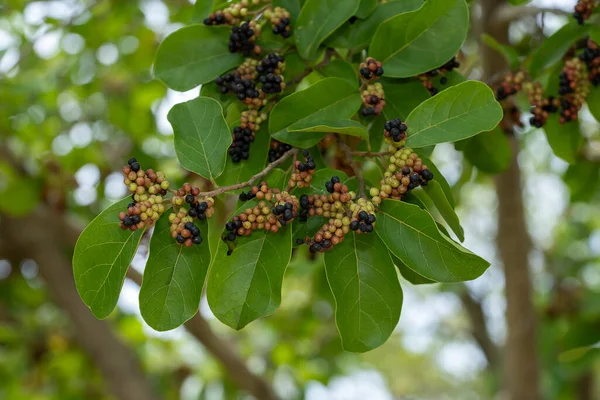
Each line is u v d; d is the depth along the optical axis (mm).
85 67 5582
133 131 5664
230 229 2154
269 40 2555
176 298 2166
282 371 6773
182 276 2180
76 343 6633
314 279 5027
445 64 2549
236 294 2184
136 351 6707
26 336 6668
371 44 2432
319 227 2283
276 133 2309
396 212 2154
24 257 5941
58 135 5891
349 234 2258
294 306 7000
